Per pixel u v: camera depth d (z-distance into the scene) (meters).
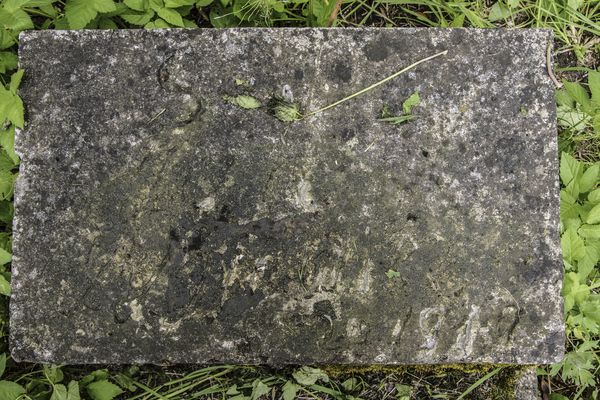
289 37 1.63
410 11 2.11
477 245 1.61
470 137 1.61
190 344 1.61
